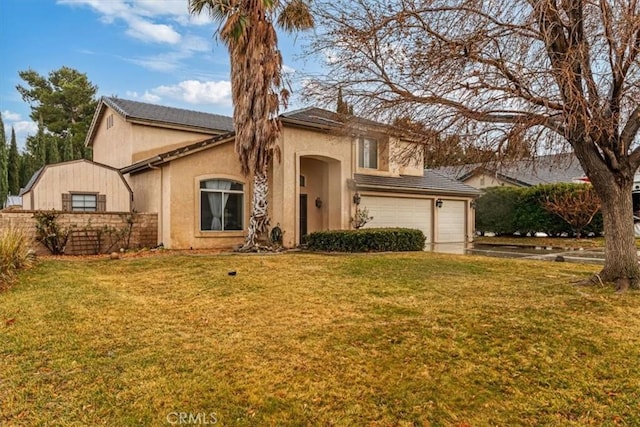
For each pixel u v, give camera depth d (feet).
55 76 136.46
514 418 10.83
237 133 43.70
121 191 52.95
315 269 31.94
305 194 57.21
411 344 15.55
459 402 11.60
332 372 13.37
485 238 76.13
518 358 14.23
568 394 11.94
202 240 47.60
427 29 23.47
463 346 15.29
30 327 17.90
